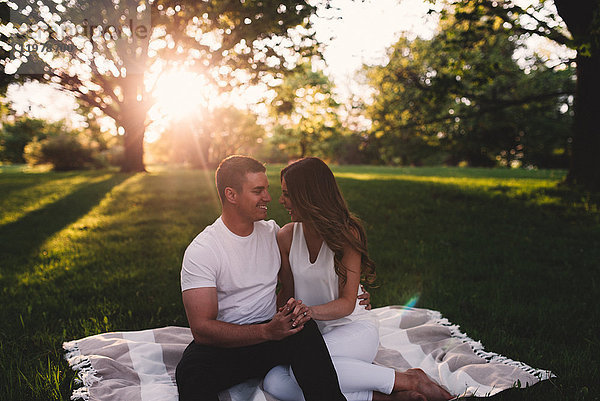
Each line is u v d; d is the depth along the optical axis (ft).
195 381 7.65
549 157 109.60
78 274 16.51
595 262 17.70
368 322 8.84
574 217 26.66
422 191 37.40
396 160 135.13
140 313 12.84
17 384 8.54
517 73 53.42
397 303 13.69
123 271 16.83
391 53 56.70
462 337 10.87
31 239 23.09
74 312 12.72
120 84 51.39
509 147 98.68
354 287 8.69
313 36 36.96
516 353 9.95
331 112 87.61
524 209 29.32
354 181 46.68
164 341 10.30
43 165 100.73
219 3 31.19
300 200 8.51
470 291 14.43
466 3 30.53
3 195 40.57
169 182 48.85
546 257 18.63
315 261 8.93
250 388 8.48
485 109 46.37
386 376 7.73
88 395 7.94
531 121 88.48
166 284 15.21
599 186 34.91
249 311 8.50
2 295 14.26
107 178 56.03
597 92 34.83
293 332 7.55
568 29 31.22
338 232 8.46
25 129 82.84
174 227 24.91
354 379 7.65
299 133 135.13
